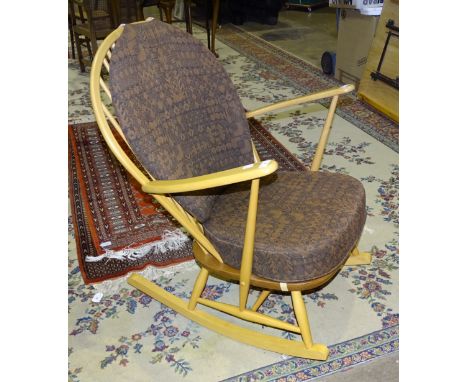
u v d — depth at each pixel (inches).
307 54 158.6
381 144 98.1
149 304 63.8
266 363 54.4
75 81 144.5
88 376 54.2
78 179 92.1
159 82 50.6
